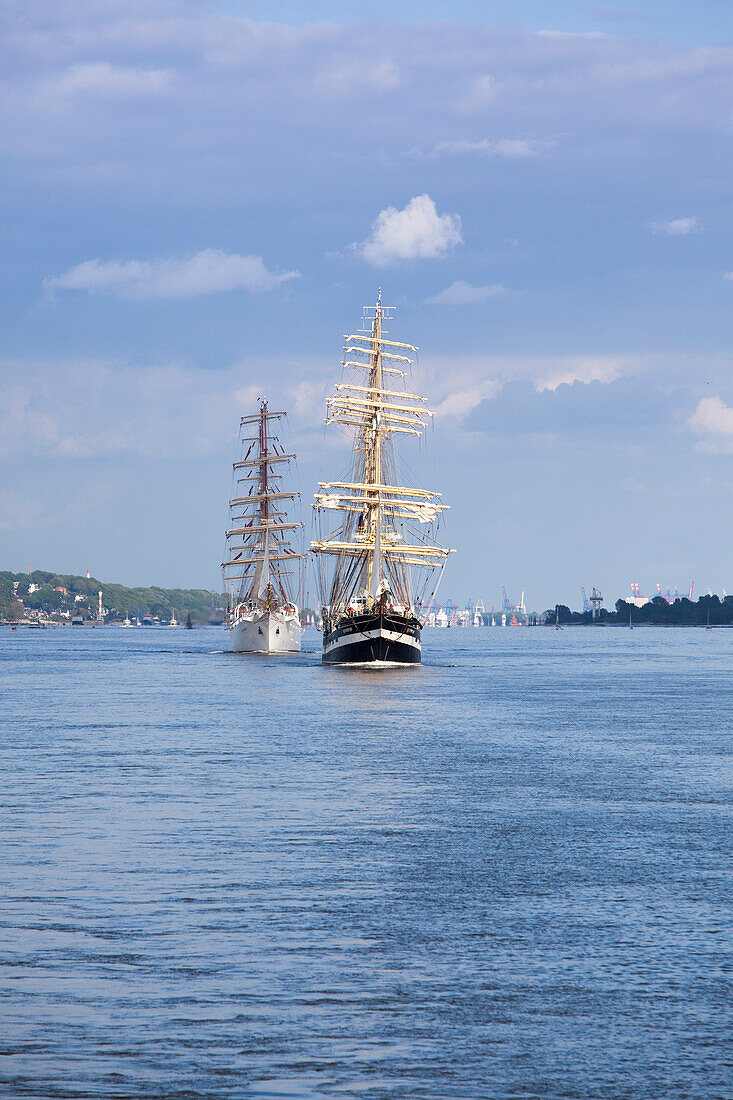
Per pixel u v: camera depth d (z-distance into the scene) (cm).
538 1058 3172
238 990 3653
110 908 4541
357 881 5012
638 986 3703
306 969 3853
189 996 3600
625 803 7075
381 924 4366
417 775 8219
